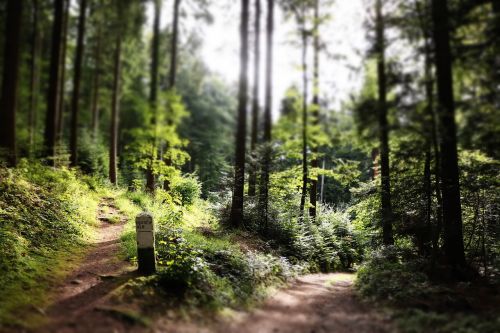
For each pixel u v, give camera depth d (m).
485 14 7.56
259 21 15.20
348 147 21.66
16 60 12.88
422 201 10.81
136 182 16.86
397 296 7.25
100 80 24.56
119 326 5.04
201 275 7.02
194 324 5.53
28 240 7.95
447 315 5.97
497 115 7.00
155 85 8.66
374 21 9.08
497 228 10.78
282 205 15.14
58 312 5.36
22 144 16.78
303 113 11.36
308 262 12.70
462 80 8.24
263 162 12.59
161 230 9.73
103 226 11.51
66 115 28.33
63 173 13.92
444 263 8.84
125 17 11.55
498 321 5.65
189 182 16.61
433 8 7.87
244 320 6.01
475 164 9.41
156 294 6.23
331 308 6.98
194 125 21.03
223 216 13.50
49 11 19.95
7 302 5.34
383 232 12.46
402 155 8.91
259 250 11.30
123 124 18.55
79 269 7.34
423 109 7.27
